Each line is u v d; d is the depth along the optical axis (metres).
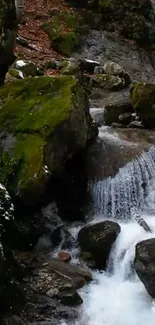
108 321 5.14
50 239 6.01
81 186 6.45
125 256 5.71
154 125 7.88
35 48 11.93
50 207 6.14
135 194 6.59
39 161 5.62
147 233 6.00
